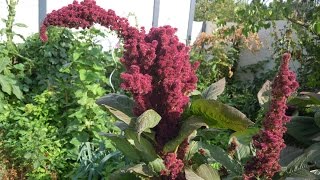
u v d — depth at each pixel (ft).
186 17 25.31
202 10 53.26
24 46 17.35
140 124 4.64
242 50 25.31
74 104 13.91
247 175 5.41
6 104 14.30
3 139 12.86
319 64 17.51
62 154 12.25
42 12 19.65
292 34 21.31
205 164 5.53
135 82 4.86
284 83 5.01
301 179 5.53
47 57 16.20
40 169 11.53
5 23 16.98
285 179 5.58
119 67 14.92
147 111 4.79
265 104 7.38
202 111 5.17
